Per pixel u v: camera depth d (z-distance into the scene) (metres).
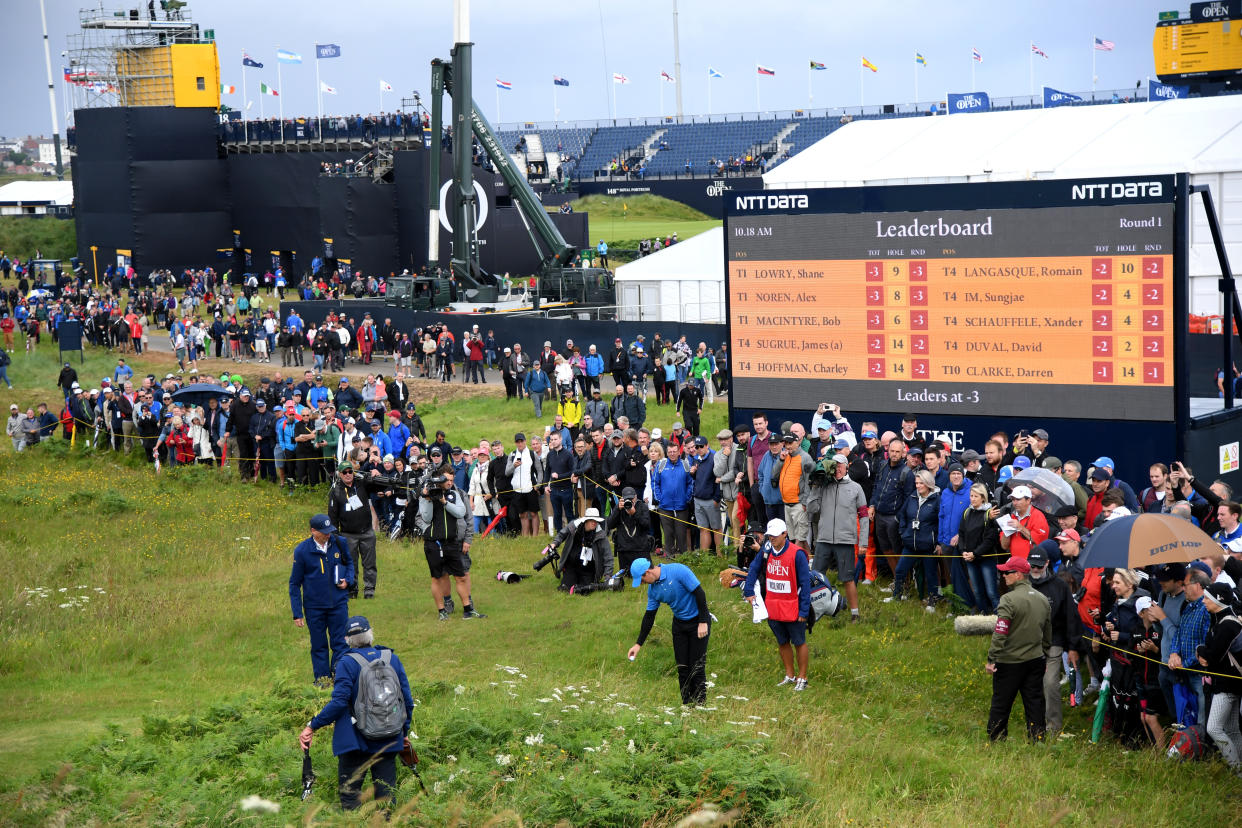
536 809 8.47
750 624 15.20
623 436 19.20
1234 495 18.02
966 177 36.00
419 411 35.81
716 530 18.09
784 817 8.63
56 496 25.12
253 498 24.81
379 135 66.38
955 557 14.45
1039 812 9.20
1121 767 10.45
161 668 14.47
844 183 37.84
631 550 17.25
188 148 71.06
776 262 19.39
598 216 98.94
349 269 63.97
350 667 8.79
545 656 14.30
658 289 45.41
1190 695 10.60
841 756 10.66
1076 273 17.25
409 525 21.17
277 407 26.70
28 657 14.67
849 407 19.16
